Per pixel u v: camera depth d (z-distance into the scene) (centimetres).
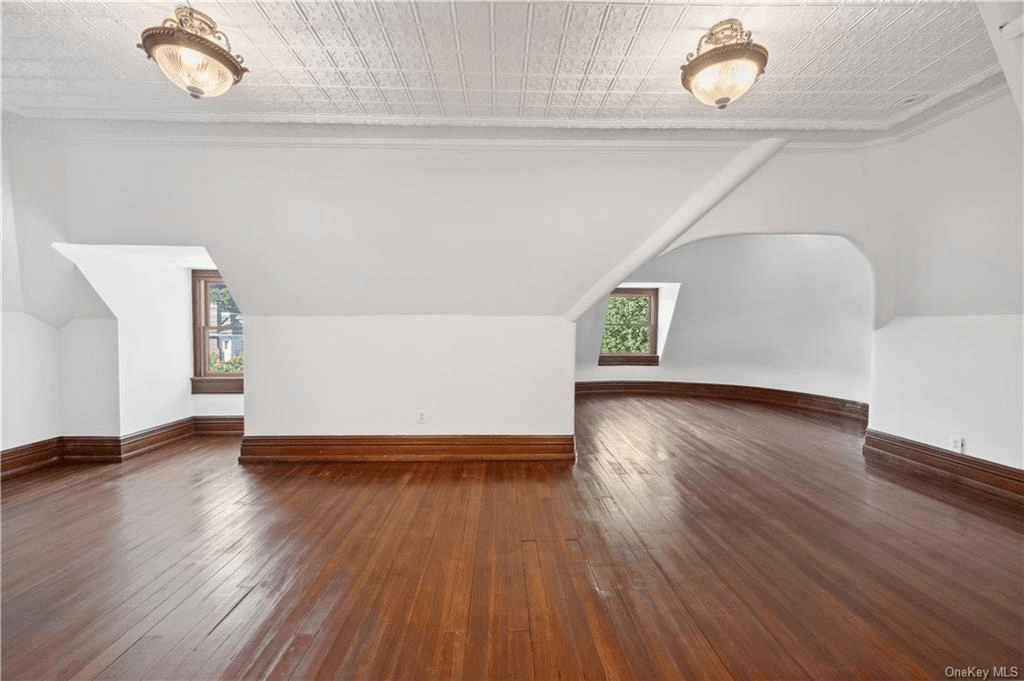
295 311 455
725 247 711
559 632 203
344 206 387
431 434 465
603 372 859
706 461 451
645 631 204
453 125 335
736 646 194
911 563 258
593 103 312
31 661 186
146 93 299
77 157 361
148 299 496
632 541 285
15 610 219
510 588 236
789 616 213
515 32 238
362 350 461
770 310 719
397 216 394
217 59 218
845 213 412
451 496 362
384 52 255
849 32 241
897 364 441
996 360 359
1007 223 326
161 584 240
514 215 396
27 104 311
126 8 220
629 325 859
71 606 222
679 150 375
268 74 276
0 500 354
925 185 374
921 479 396
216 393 560
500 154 366
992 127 313
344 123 331
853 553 269
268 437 458
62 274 416
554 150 366
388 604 224
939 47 254
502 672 181
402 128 340
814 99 316
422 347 463
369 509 337
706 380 832
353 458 459
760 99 315
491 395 467
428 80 283
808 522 311
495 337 466
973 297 376
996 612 214
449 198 385
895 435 443
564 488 379
